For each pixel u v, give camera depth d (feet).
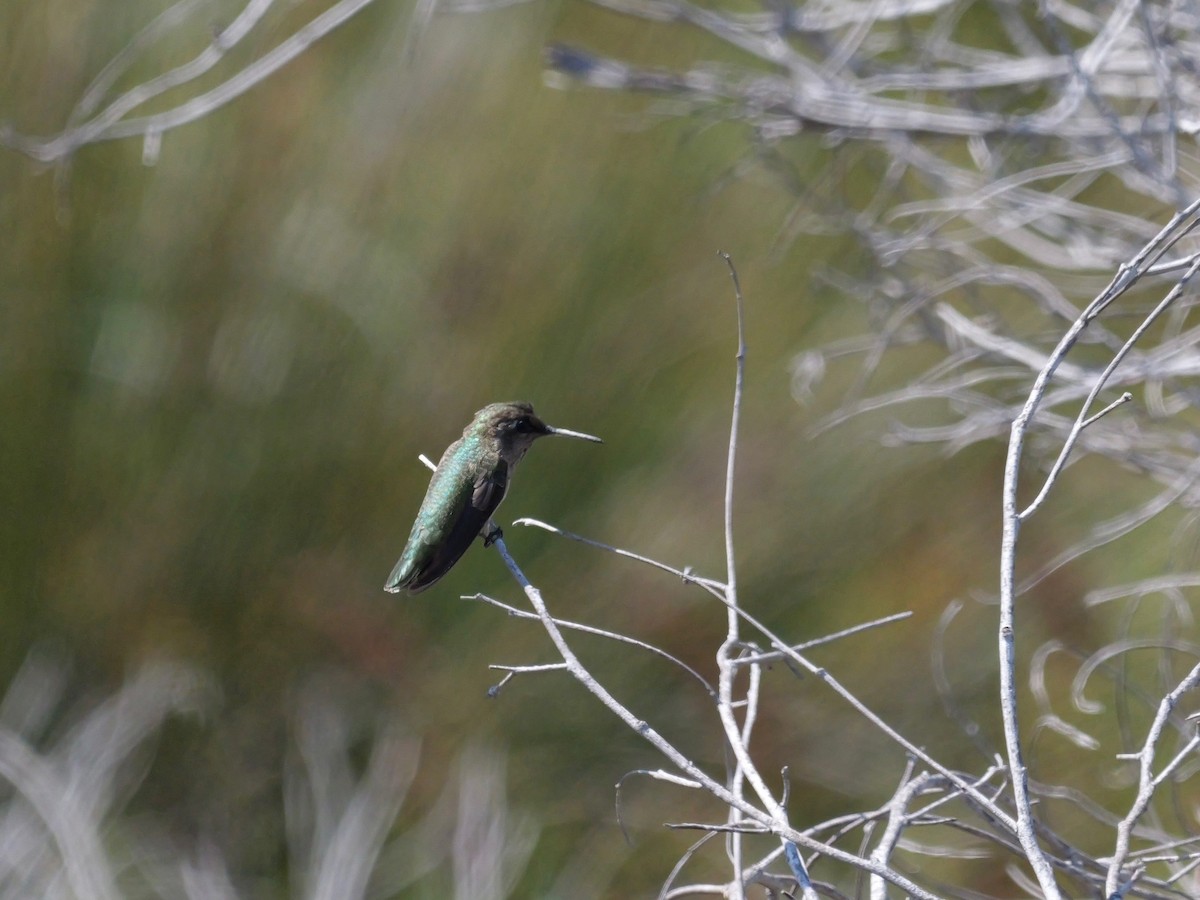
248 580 35.78
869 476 37.29
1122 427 28.68
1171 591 24.68
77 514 35.96
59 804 32.63
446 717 35.47
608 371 36.45
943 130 28.96
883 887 15.24
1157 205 34.12
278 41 37.47
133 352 36.01
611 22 39.04
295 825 34.76
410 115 37.76
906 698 35.94
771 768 35.45
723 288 37.37
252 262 36.47
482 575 35.81
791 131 30.63
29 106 36.52
